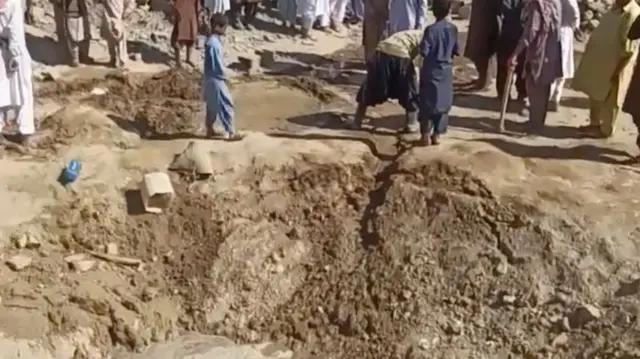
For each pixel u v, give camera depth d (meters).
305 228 11.22
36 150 12.30
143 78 14.78
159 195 11.23
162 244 11.03
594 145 12.94
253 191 11.63
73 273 10.44
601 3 18.16
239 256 10.82
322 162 12.10
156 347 9.96
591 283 10.23
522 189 11.38
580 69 13.02
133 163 12.02
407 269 10.48
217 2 16.50
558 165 12.14
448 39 12.02
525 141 12.98
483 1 14.27
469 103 14.34
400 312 10.11
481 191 11.30
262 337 10.12
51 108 13.57
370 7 15.05
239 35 17.09
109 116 13.24
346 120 13.64
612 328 9.70
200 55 16.09
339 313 10.20
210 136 12.71
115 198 11.45
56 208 11.21
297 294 10.52
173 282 10.62
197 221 11.23
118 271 10.63
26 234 10.75
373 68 12.91
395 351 9.74
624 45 12.50
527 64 12.89
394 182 11.54
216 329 10.22
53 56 15.47
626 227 10.80
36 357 9.44
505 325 9.92
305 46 17.05
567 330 9.80
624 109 12.25
